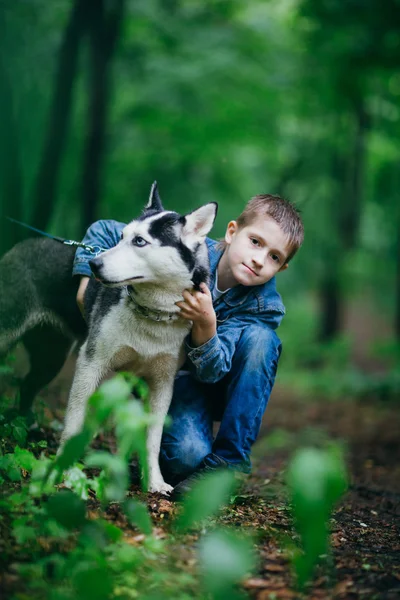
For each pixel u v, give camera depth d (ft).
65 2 38.63
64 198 48.42
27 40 39.50
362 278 66.23
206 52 43.65
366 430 30.25
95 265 11.10
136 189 51.88
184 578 8.40
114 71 44.21
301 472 6.73
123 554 8.41
